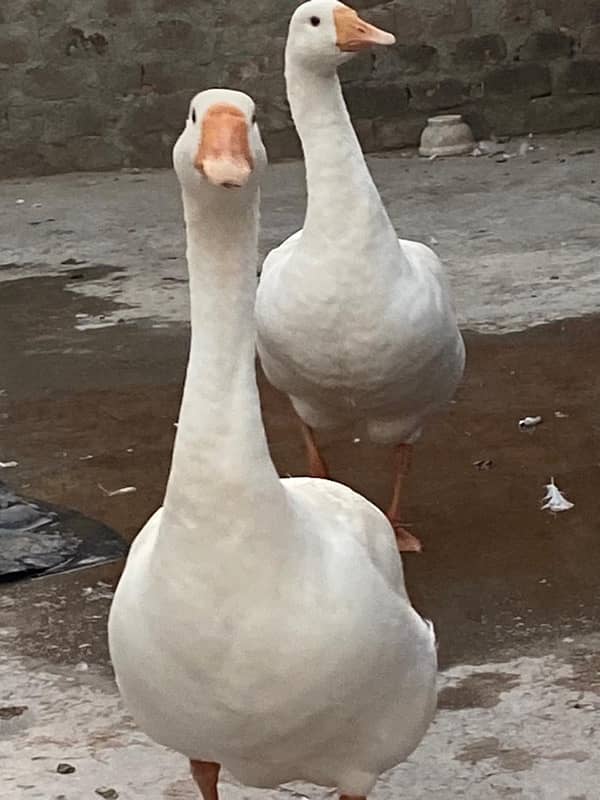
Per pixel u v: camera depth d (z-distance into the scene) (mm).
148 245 8234
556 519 4246
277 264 3977
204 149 1936
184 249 8078
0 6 10453
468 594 3811
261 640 2133
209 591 2109
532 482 4539
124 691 2324
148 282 7402
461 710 3229
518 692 3297
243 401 2088
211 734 2268
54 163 10781
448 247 7719
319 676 2178
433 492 4500
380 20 10781
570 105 11086
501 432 4984
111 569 4086
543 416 5117
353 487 4578
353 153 3709
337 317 3699
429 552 4074
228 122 1955
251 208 2051
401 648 2283
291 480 2570
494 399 5320
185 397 2098
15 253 8258
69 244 8383
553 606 3719
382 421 3982
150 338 6414
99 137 10773
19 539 4246
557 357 5762
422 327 3738
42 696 3398
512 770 2979
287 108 10805
